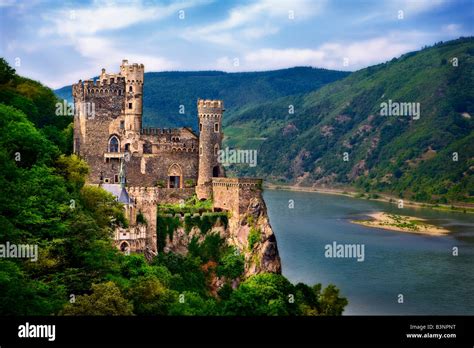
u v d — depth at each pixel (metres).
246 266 194.50
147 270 158.25
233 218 199.88
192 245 196.25
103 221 165.75
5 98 182.00
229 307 148.62
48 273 126.88
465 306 192.25
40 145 158.00
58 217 134.62
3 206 122.44
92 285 125.31
